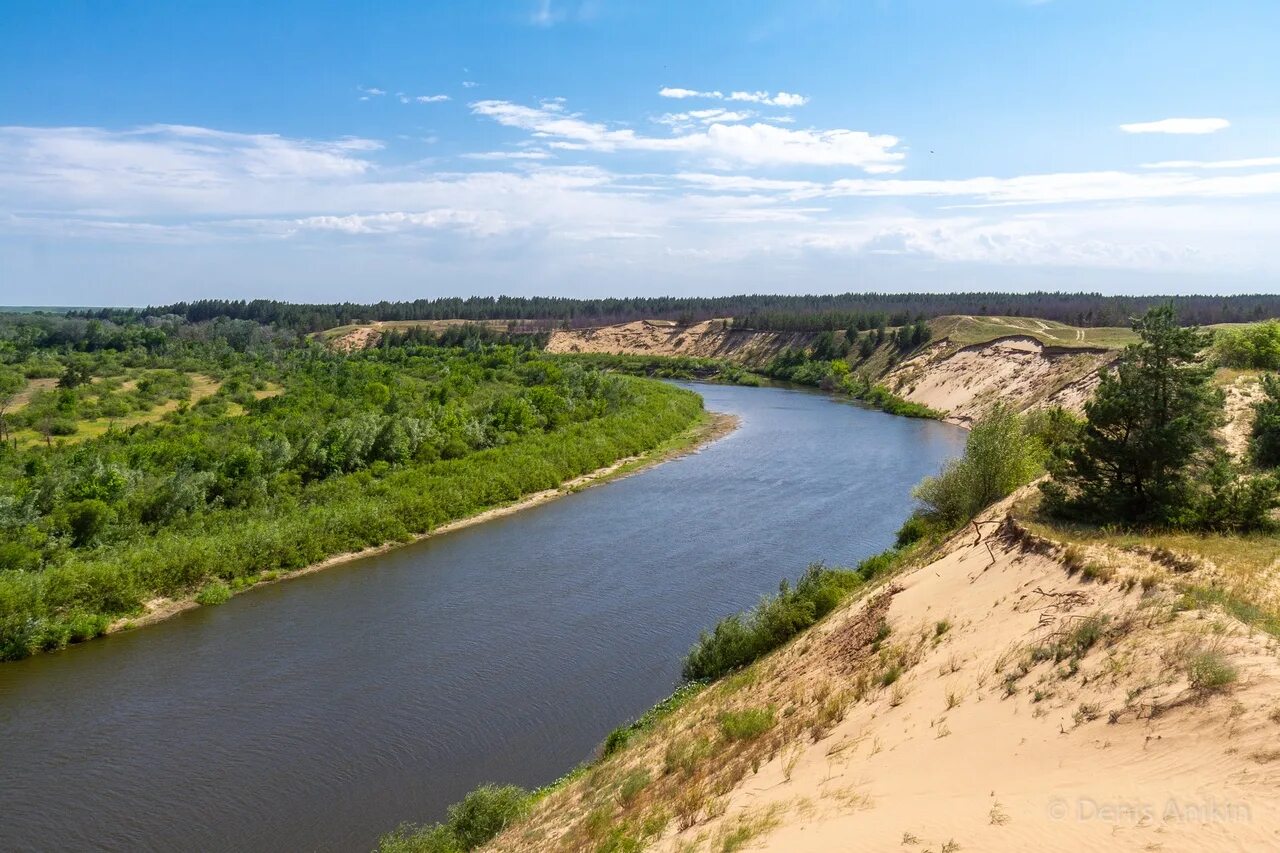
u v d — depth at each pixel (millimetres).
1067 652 16109
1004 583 21781
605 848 15984
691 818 16172
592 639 32500
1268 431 33219
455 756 24625
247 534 40938
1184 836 9695
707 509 52688
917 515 42375
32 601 32281
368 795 22781
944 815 12086
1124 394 25391
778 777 16703
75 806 22328
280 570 40969
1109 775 11773
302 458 51875
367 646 32156
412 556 43812
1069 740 13305
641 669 29906
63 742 25438
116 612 34906
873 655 21844
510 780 23438
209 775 23688
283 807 22297
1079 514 25609
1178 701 12766
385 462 54906
